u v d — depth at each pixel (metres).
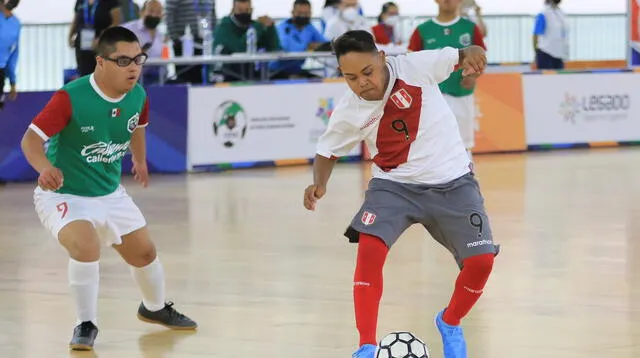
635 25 23.12
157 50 19.30
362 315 6.46
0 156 17.95
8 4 17.12
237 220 13.38
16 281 10.02
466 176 6.67
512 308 8.53
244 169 19.03
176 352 7.41
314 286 9.51
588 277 9.68
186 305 8.84
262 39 20.31
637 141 22.16
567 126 21.66
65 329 8.13
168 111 18.58
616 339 7.56
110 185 7.67
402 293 9.15
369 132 6.64
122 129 7.52
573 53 31.89
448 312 6.78
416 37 13.12
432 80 6.55
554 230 12.23
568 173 17.62
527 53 30.45
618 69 22.09
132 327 8.16
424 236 12.01
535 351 7.27
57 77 26.59
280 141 19.41
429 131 6.56
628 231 12.08
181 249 11.45
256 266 10.48
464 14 22.09
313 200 6.84
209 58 18.55
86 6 17.91
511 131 21.25
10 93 17.64
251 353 7.34
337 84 19.83
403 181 6.65
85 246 7.39
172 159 18.62
